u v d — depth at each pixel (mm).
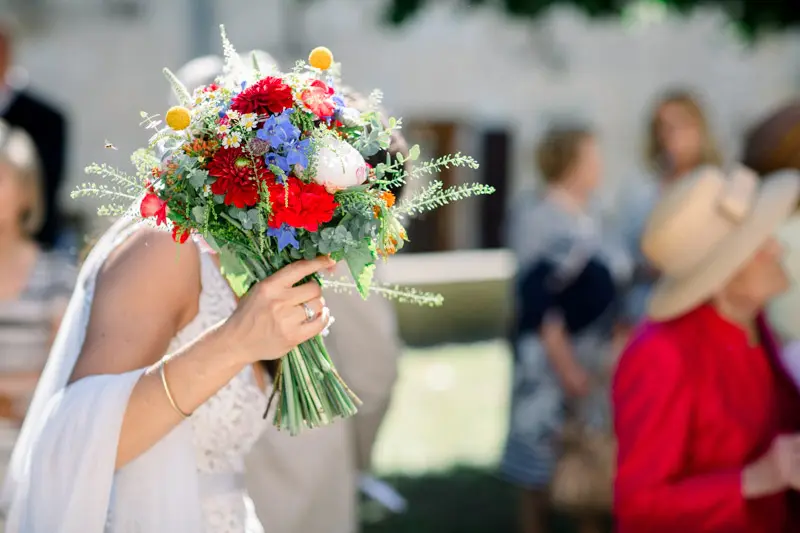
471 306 16516
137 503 2381
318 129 2246
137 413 2211
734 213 3213
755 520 3150
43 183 6691
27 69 13500
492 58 18000
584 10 7957
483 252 18734
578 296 5418
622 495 3135
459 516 6695
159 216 2172
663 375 3109
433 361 12703
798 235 3631
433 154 17984
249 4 14547
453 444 8633
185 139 2207
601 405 5184
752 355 3244
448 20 17625
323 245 2219
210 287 2410
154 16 13875
